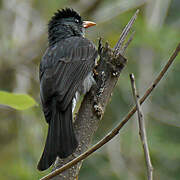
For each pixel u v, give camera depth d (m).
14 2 14.55
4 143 12.99
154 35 11.89
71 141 6.04
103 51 6.66
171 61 4.95
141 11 13.59
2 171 10.88
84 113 6.39
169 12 14.36
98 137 12.82
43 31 14.38
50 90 6.91
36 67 14.33
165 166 11.92
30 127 12.55
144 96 4.99
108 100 6.55
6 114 13.29
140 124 4.74
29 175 10.77
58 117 6.48
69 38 8.35
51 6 14.59
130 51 13.55
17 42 14.33
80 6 14.46
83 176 12.08
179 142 12.29
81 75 7.33
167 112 12.73
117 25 13.85
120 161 12.12
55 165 6.18
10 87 14.19
